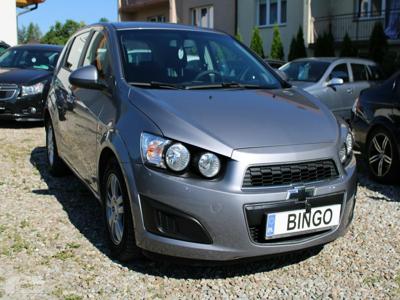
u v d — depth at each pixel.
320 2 18.69
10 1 20.48
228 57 4.78
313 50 18.44
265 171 3.26
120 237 3.67
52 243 4.05
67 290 3.32
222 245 3.19
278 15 20.75
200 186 3.18
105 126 3.87
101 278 3.49
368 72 11.23
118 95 3.91
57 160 5.91
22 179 5.95
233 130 3.38
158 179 3.24
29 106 9.28
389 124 5.88
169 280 3.49
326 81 10.37
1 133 9.02
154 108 3.54
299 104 4.03
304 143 3.43
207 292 3.34
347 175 3.59
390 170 5.91
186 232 3.20
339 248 4.07
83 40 5.37
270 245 3.27
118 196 3.73
